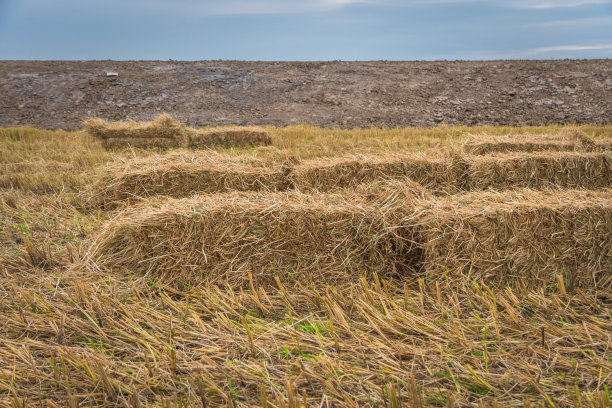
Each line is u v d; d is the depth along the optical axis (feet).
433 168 18.90
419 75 80.33
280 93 73.20
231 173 18.30
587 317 9.88
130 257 12.42
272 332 9.25
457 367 8.05
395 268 12.12
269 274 11.82
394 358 8.44
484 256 11.37
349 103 68.13
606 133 37.93
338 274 11.85
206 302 10.54
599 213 11.66
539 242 11.46
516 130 42.27
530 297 10.71
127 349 8.76
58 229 15.80
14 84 74.84
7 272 12.11
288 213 11.93
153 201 14.76
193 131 32.76
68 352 8.27
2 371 7.89
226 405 7.07
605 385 7.00
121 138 32.24
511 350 8.68
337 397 7.31
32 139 38.34
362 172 18.78
